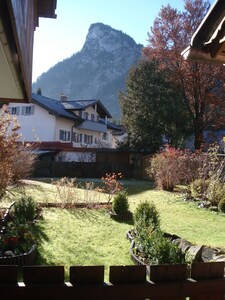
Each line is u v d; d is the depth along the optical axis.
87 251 5.77
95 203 10.15
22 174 14.34
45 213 8.82
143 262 4.88
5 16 2.44
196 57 3.65
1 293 2.30
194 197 12.32
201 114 24.77
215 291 2.59
